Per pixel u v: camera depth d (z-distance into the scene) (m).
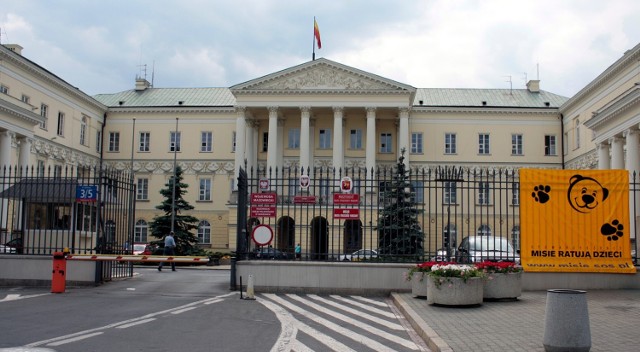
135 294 19.16
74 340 10.93
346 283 19.64
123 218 23.44
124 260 20.16
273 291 19.89
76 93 59.25
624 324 12.43
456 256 19.16
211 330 12.43
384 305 17.28
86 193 21.34
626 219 19.12
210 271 35.97
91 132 64.38
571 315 9.36
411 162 65.69
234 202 60.75
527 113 65.56
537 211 19.11
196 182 67.25
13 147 47.53
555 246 19.06
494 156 65.56
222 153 67.06
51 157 55.03
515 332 11.65
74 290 19.89
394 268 19.55
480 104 69.00
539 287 18.95
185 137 67.62
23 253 21.55
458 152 65.81
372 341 11.52
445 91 72.81
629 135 37.69
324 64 61.72
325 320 14.20
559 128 65.44
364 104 61.41
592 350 9.73
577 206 19.16
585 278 18.97
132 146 63.50
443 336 11.16
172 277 26.50
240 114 62.19
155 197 67.06
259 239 20.42
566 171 19.23
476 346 10.23
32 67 50.28
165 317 14.18
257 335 11.95
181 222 53.50
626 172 19.27
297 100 61.88
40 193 21.81
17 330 12.00
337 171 60.88
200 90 74.12
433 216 51.38
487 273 16.66
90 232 22.83
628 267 18.97
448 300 15.35
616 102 38.16
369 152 60.88
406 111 61.38
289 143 66.75
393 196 27.56
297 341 11.38
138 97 72.00
